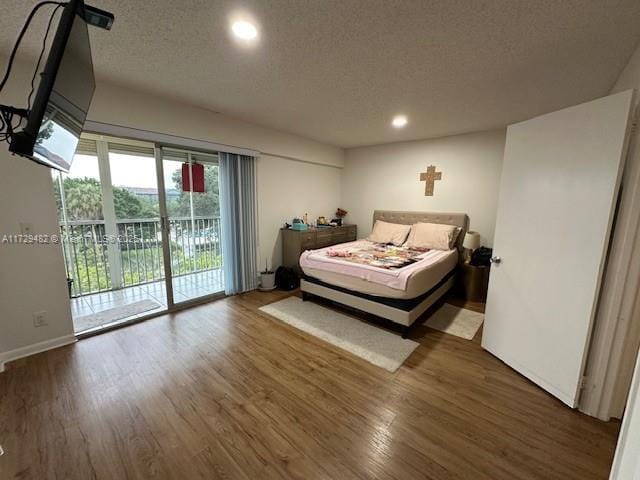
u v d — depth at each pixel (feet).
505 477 4.28
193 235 13.01
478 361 7.43
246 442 4.86
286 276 13.09
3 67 6.36
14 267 7.02
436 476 4.29
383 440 4.93
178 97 8.91
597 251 5.20
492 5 4.54
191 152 10.93
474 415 5.53
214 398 5.93
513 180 6.97
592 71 6.83
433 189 14.24
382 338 8.59
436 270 9.91
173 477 4.24
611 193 4.98
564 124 5.73
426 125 11.75
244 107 9.81
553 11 4.65
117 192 12.79
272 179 13.57
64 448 4.68
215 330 9.01
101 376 6.59
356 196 17.37
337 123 11.68
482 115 10.33
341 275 9.89
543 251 6.22
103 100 7.76
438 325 9.56
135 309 10.64
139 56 6.33
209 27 5.25
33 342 7.45
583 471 4.39
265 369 6.97
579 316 5.51
